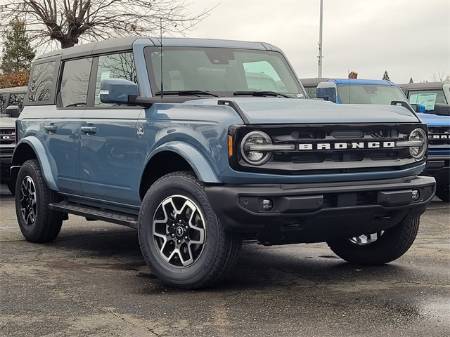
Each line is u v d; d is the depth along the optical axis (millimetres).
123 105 6363
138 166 6023
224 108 5277
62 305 5012
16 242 7867
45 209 7520
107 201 6641
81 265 6516
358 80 11844
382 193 5387
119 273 6137
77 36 21156
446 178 10992
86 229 8883
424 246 7527
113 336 4305
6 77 32156
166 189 5488
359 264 6535
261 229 5125
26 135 7984
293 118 5172
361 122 5398
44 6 21000
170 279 5438
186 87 6293
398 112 5867
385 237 6234
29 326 4516
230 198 5000
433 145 10766
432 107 13148
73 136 7008
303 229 5234
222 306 4961
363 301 5090
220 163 5109
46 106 7809
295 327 4449
